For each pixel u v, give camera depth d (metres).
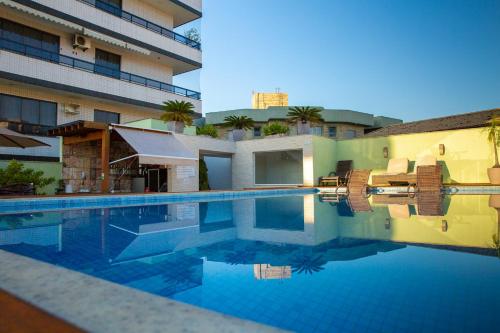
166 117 19.36
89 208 11.49
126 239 6.17
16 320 1.60
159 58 26.08
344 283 3.49
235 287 3.41
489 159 17.77
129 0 24.72
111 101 22.19
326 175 21.88
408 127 24.31
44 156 16.64
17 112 18.72
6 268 2.52
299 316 2.67
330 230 7.11
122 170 18.72
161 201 14.09
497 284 3.37
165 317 1.64
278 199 15.23
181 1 26.61
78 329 1.50
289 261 4.50
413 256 4.61
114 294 1.96
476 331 2.34
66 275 2.35
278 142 21.61
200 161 20.77
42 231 6.94
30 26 19.31
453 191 16.31
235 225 8.01
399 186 17.78
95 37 21.22
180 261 4.54
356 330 2.42
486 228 6.84
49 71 18.86
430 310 2.73
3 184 12.59
